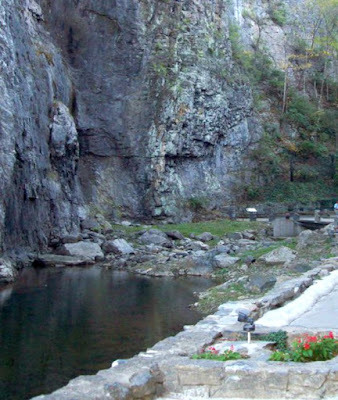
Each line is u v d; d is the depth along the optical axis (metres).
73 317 15.22
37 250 26.53
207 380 6.75
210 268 23.19
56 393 5.98
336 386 6.45
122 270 24.34
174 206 37.19
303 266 19.22
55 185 28.84
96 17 36.38
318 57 58.28
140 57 36.88
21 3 30.03
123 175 36.34
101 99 36.19
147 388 6.52
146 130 36.56
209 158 41.31
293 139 49.25
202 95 39.88
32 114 27.19
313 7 60.34
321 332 8.81
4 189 22.84
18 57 26.75
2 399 9.21
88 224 31.30
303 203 42.72
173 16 38.94
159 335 13.38
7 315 15.34
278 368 6.66
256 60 53.31
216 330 9.27
